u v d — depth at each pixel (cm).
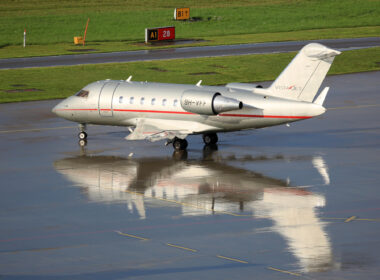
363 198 10712
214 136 14550
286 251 8475
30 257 8325
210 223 9544
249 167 12675
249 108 13450
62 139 15100
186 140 15088
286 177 11962
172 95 14050
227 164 12900
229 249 8550
